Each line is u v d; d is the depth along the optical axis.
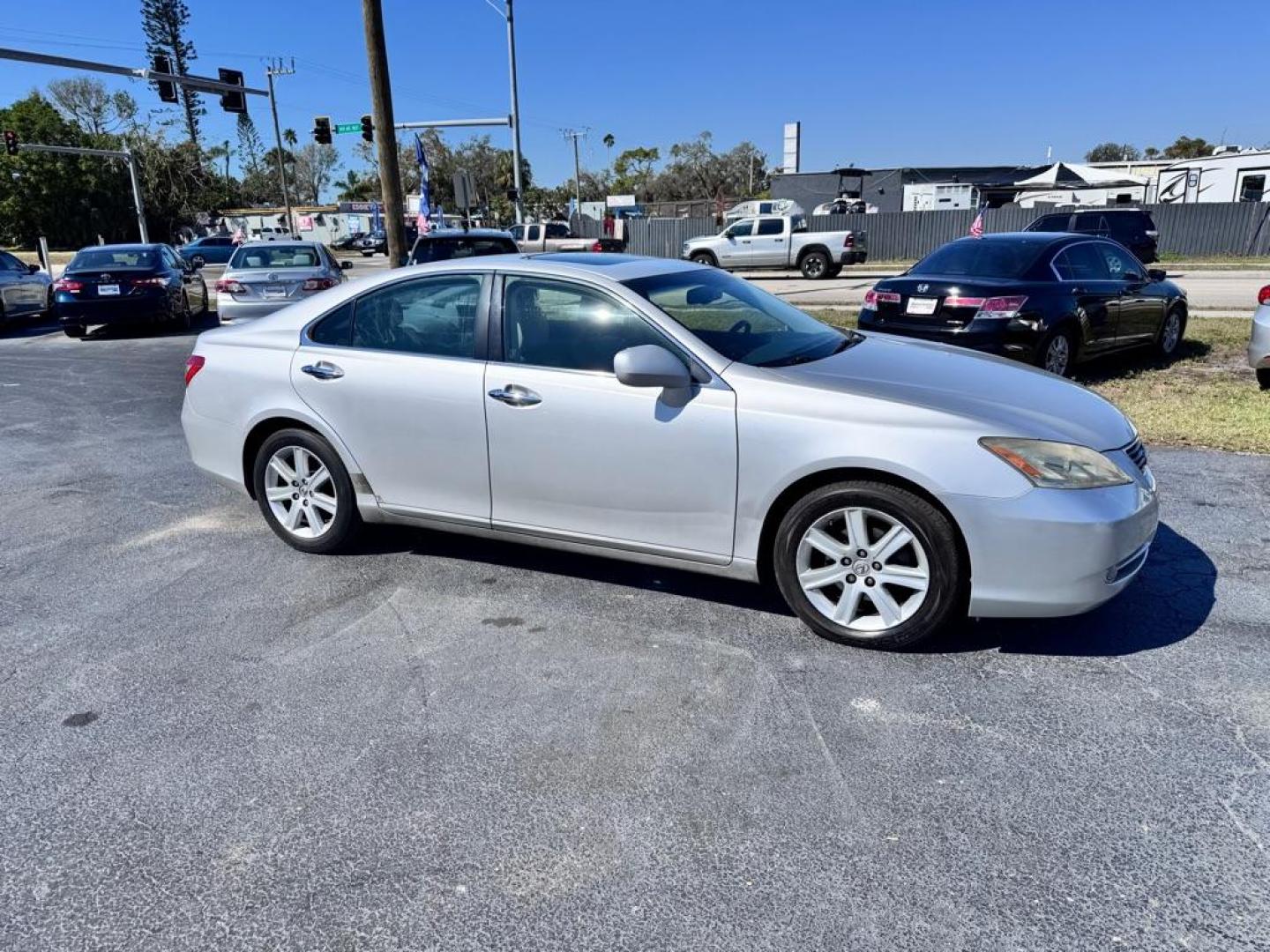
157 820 2.77
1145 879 2.43
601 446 3.91
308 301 4.83
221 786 2.92
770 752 3.03
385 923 2.35
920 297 8.41
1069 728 3.12
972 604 3.47
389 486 4.54
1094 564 3.36
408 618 4.11
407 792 2.87
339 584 4.50
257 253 14.28
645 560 4.03
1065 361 8.47
